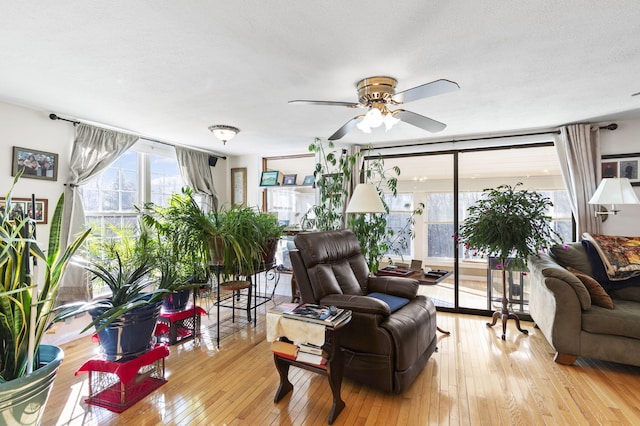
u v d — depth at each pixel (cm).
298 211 515
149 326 220
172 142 428
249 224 318
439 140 406
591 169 329
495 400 211
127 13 151
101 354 216
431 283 281
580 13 149
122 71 214
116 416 193
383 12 149
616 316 242
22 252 151
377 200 323
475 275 404
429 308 259
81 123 326
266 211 516
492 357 272
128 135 371
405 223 441
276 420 191
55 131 309
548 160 377
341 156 427
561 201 370
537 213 305
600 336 246
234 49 184
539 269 284
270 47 182
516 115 309
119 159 382
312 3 143
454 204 411
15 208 272
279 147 466
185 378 238
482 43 176
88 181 334
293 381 236
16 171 282
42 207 300
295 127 357
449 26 160
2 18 154
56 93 254
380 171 419
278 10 148
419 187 434
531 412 198
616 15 150
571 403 207
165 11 149
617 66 205
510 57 192
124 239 292
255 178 516
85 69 211
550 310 269
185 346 294
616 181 292
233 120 329
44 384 149
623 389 223
